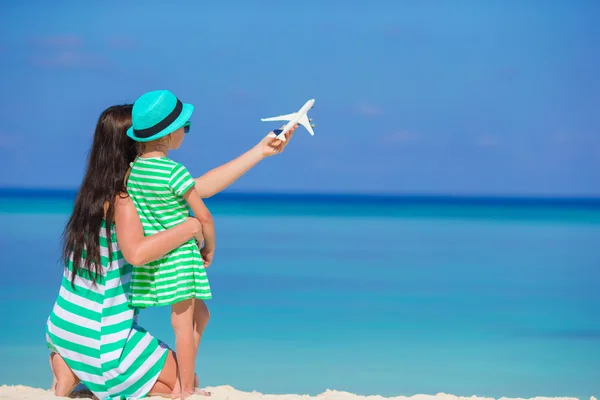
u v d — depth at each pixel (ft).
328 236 87.86
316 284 47.21
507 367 25.99
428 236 90.79
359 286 46.55
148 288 14.88
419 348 29.14
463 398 16.99
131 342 14.98
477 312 37.78
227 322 34.60
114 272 14.97
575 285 47.67
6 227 89.66
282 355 27.63
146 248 14.35
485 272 53.88
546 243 81.35
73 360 15.06
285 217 140.05
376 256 64.08
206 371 24.97
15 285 42.70
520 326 34.06
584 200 306.76
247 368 25.45
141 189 14.75
